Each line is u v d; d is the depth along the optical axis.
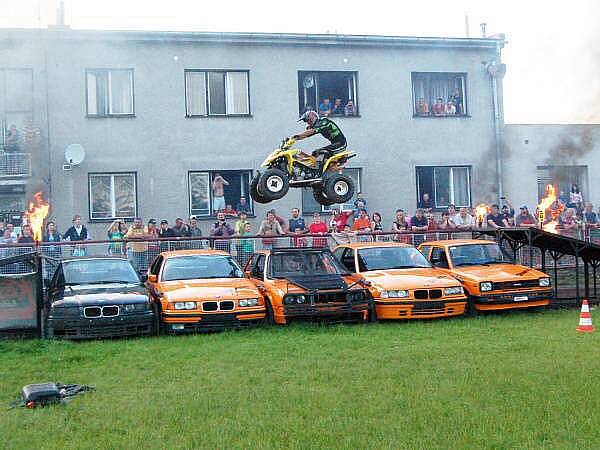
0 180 21.33
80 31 21.95
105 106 22.47
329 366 9.19
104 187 22.38
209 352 10.41
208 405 7.36
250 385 8.26
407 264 14.78
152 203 22.59
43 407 7.45
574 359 9.23
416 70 24.67
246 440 6.17
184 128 22.88
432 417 6.71
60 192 21.91
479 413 6.80
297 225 19.38
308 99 23.94
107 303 11.93
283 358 9.84
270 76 23.55
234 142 23.23
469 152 25.05
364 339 11.27
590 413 6.72
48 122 21.88
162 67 22.77
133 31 22.30
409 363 9.23
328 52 24.00
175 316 12.16
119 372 9.19
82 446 6.12
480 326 12.45
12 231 17.78
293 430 6.43
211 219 22.86
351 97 24.30
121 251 15.23
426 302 13.21
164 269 13.68
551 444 5.88
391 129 24.39
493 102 25.25
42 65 21.86
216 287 12.74
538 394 7.44
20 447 6.13
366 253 14.83
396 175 24.36
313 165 15.09
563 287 17.75
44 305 12.65
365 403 7.29
